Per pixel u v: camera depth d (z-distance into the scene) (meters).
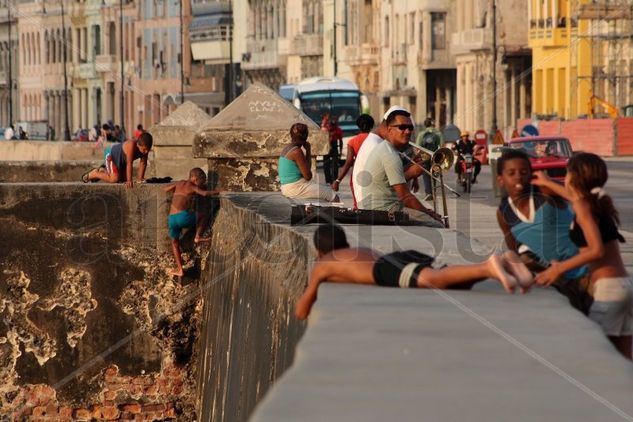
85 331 32.75
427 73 186.38
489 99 168.12
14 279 32.56
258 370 21.83
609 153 132.88
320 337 13.53
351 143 39.41
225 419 25.55
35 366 32.66
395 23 193.75
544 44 153.50
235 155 36.31
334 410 10.85
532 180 17.81
